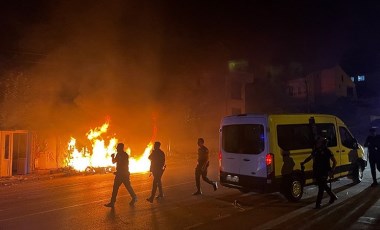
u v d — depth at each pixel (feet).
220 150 31.09
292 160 27.91
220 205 27.02
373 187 33.12
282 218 22.71
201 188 35.12
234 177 29.37
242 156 28.76
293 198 27.43
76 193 33.99
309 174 29.22
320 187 25.43
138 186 37.22
